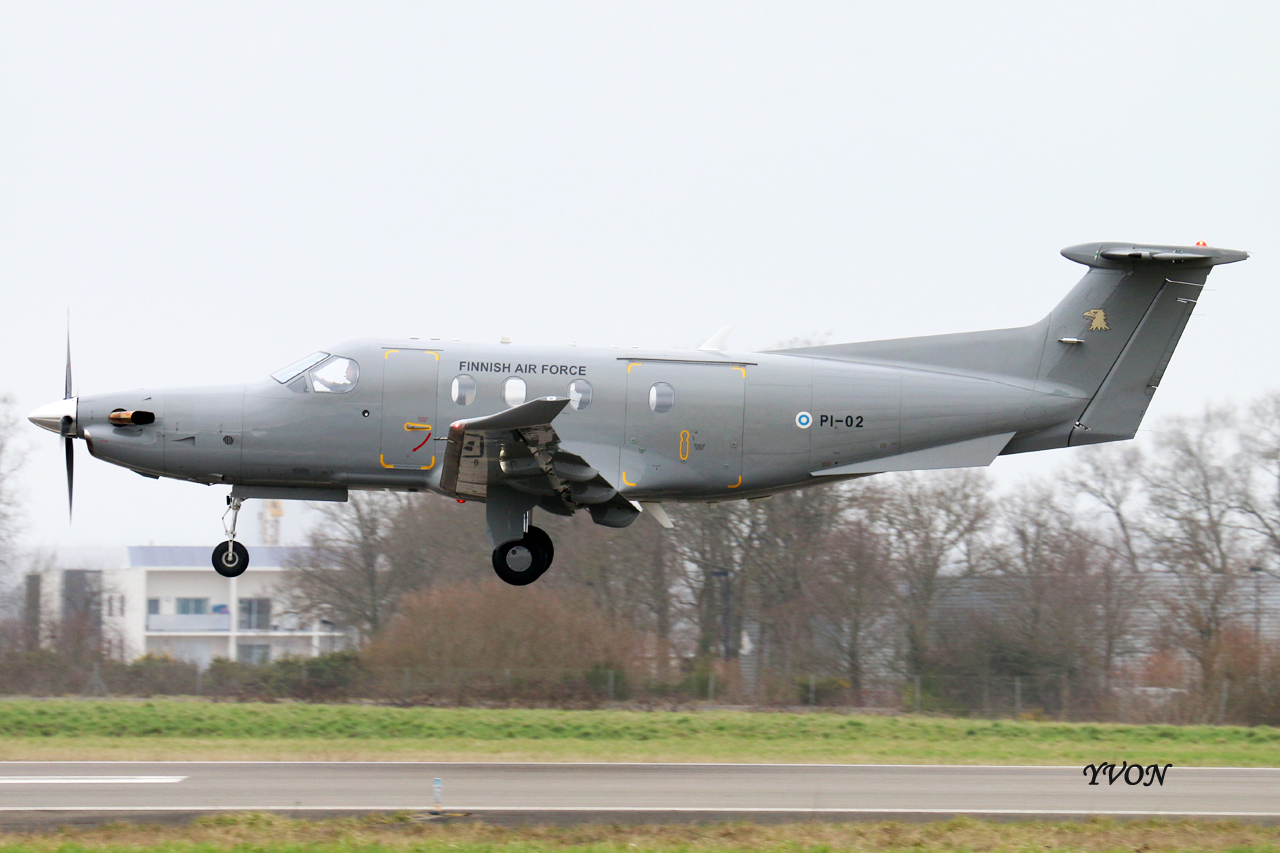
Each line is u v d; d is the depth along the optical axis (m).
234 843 40.38
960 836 44.03
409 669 111.25
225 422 60.62
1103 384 64.75
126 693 110.69
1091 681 116.94
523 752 66.06
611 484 58.75
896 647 124.81
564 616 116.62
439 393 60.47
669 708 108.69
